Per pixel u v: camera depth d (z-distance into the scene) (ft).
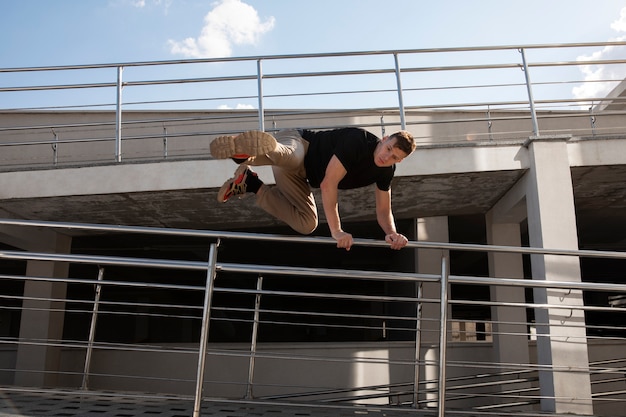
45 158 32.42
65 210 23.63
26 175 21.29
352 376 25.23
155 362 26.18
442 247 10.69
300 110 32.55
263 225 28.30
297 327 48.52
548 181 19.80
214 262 10.69
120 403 14.03
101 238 32.14
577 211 27.84
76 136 32.99
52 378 26.30
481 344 25.94
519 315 25.45
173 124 33.17
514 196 22.38
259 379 25.50
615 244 37.76
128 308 46.98
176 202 22.91
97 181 21.07
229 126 33.09
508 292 25.57
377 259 42.63
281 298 49.70
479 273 45.65
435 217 27.86
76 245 34.83
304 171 9.78
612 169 20.61
